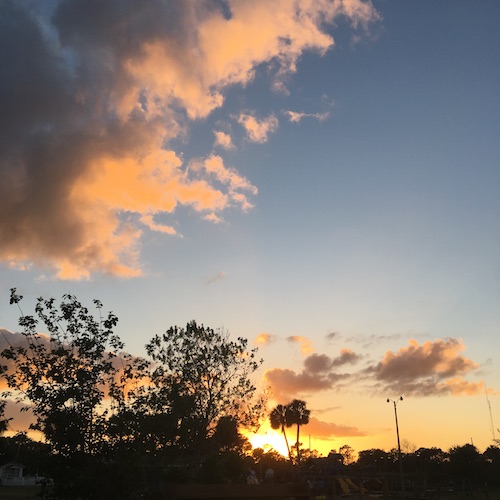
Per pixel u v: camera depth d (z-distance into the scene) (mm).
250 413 35156
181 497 14188
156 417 27766
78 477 24156
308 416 80562
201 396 33625
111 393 27078
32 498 45969
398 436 57031
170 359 34531
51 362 25891
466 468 55656
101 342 27234
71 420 25188
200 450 32000
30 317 26297
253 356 36250
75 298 27547
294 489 15164
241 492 14656
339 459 49781
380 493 42125
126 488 25016
